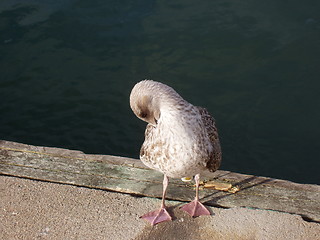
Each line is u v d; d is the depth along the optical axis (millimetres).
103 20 13258
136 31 12844
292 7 13547
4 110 10617
